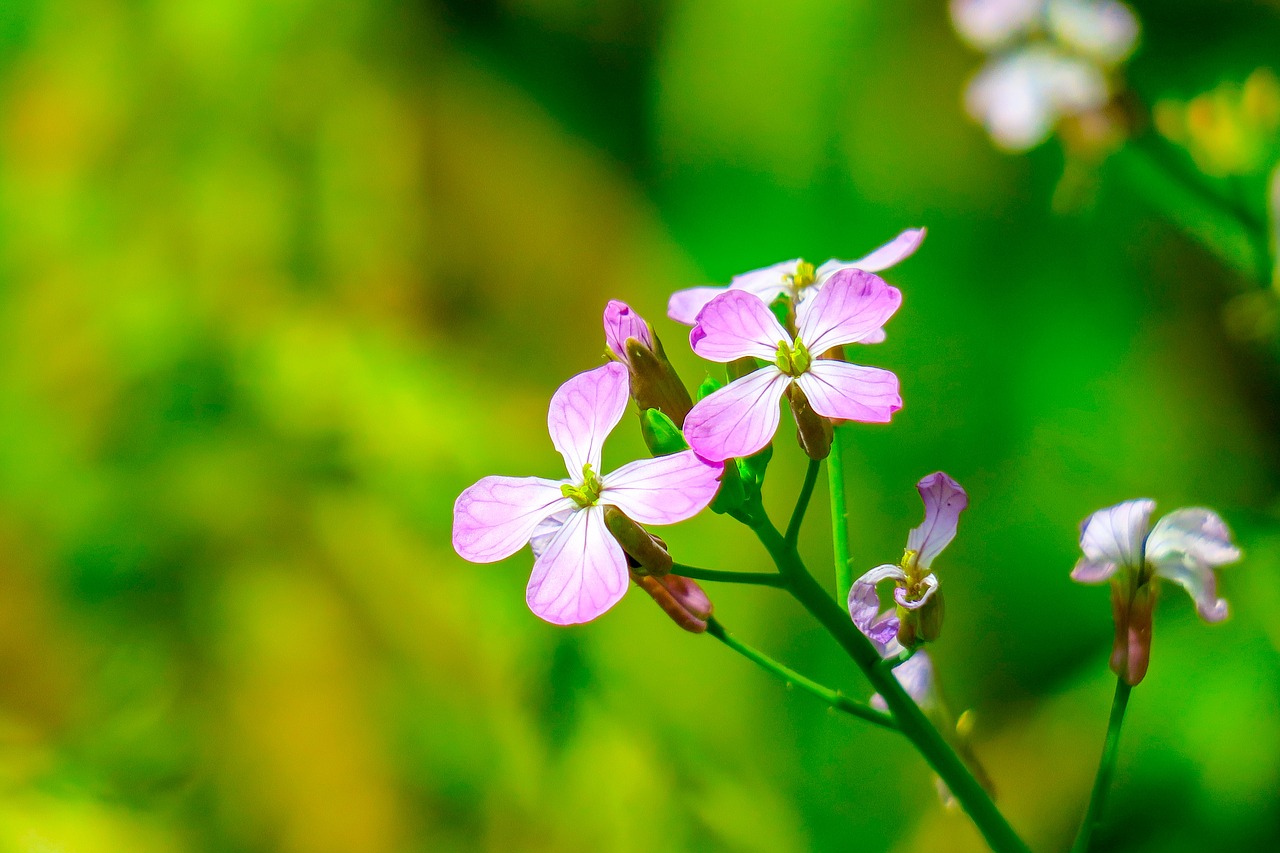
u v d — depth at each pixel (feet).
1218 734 1.88
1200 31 2.24
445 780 2.16
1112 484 2.16
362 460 2.36
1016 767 2.07
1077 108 1.75
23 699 2.19
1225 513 1.75
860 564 2.27
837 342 1.28
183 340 2.41
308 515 2.31
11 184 2.47
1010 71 1.80
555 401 1.30
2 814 2.00
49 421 2.32
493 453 2.44
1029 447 2.23
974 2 1.83
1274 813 1.80
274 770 2.14
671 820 2.09
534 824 2.13
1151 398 2.19
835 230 2.48
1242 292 2.15
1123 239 2.25
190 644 2.24
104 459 2.32
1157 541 1.30
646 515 1.27
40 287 2.41
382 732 2.18
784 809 2.12
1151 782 1.93
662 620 2.28
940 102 2.43
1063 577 2.17
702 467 1.27
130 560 2.26
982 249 2.37
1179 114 1.73
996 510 2.24
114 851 2.02
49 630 2.23
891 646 1.32
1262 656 1.90
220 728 2.18
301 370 2.41
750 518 1.30
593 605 1.26
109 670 2.22
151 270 2.47
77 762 2.13
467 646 2.27
